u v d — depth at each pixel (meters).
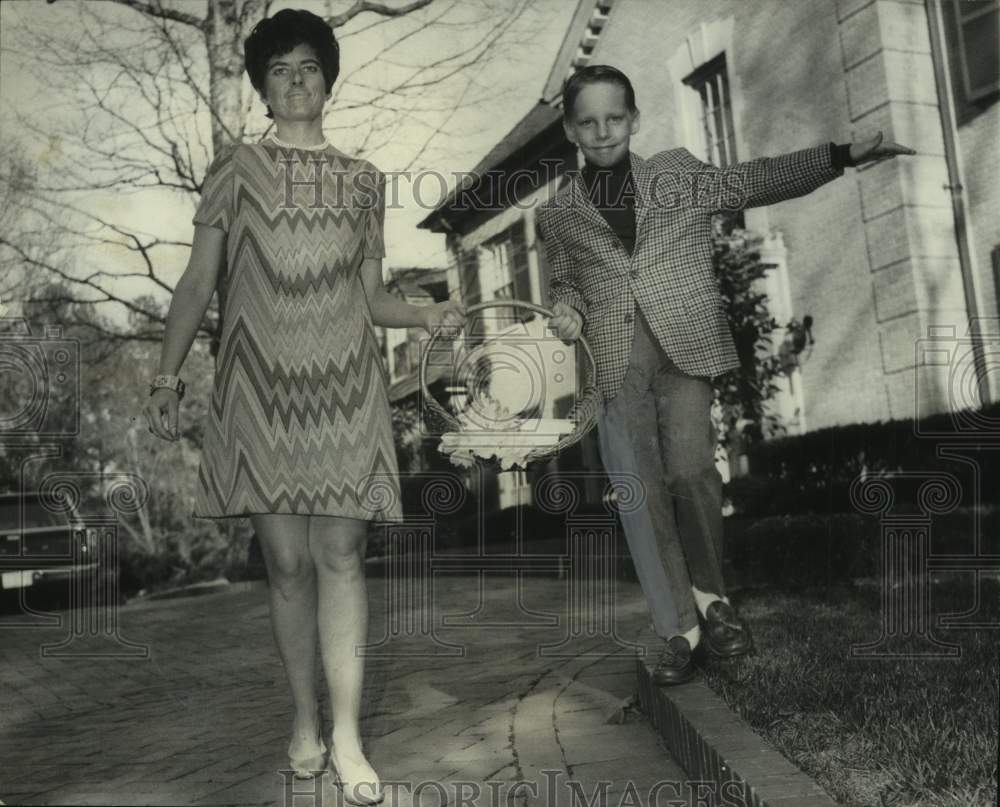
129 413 12.55
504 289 9.23
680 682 2.61
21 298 10.34
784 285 7.74
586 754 2.47
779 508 6.84
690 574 2.90
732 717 2.23
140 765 2.48
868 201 7.02
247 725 2.95
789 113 7.75
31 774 2.44
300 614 2.30
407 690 3.40
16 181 9.77
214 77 9.55
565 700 3.11
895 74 6.84
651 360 2.79
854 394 7.19
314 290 2.26
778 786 1.77
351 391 2.26
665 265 2.76
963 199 6.75
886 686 2.44
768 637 3.23
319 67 2.37
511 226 9.19
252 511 2.21
